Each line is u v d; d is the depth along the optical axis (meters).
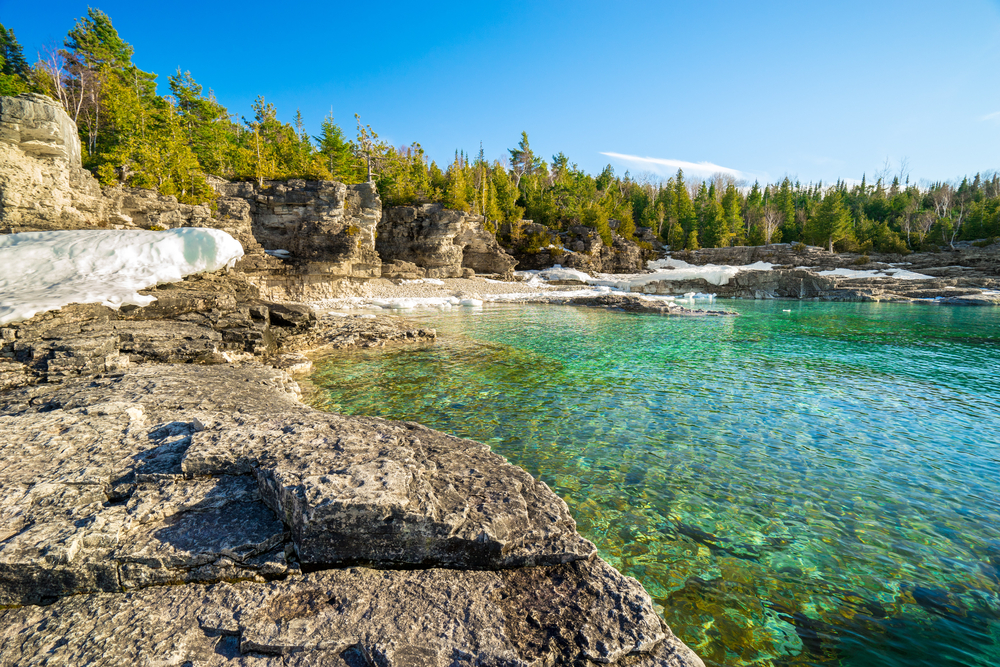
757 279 53.81
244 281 17.53
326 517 3.74
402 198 59.00
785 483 7.17
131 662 2.89
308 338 17.11
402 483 4.11
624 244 80.50
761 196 111.25
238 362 13.38
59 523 3.83
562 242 75.31
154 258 15.77
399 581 3.74
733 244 95.00
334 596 3.52
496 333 22.06
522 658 3.04
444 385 12.46
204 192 39.22
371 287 43.31
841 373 14.64
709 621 4.30
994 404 11.41
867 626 4.28
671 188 113.31
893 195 115.06
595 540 5.60
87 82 42.16
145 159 36.62
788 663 3.84
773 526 5.96
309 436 5.15
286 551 3.87
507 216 76.94
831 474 7.51
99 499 4.26
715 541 5.62
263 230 43.12
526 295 42.62
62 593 3.49
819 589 4.78
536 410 10.53
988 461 8.05
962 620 4.36
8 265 13.70
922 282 52.94
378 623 3.26
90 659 2.90
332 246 43.81
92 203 25.48
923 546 5.57
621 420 9.97
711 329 24.53
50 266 14.09
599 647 3.21
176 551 3.67
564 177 97.50
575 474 7.40
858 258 68.75
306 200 43.38
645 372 14.40
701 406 11.02
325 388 11.99
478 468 5.29
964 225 83.50
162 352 11.55
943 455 8.30
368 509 3.78
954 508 6.46
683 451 8.38
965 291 44.72
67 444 5.32
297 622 3.24
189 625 3.22
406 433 5.68
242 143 58.94
